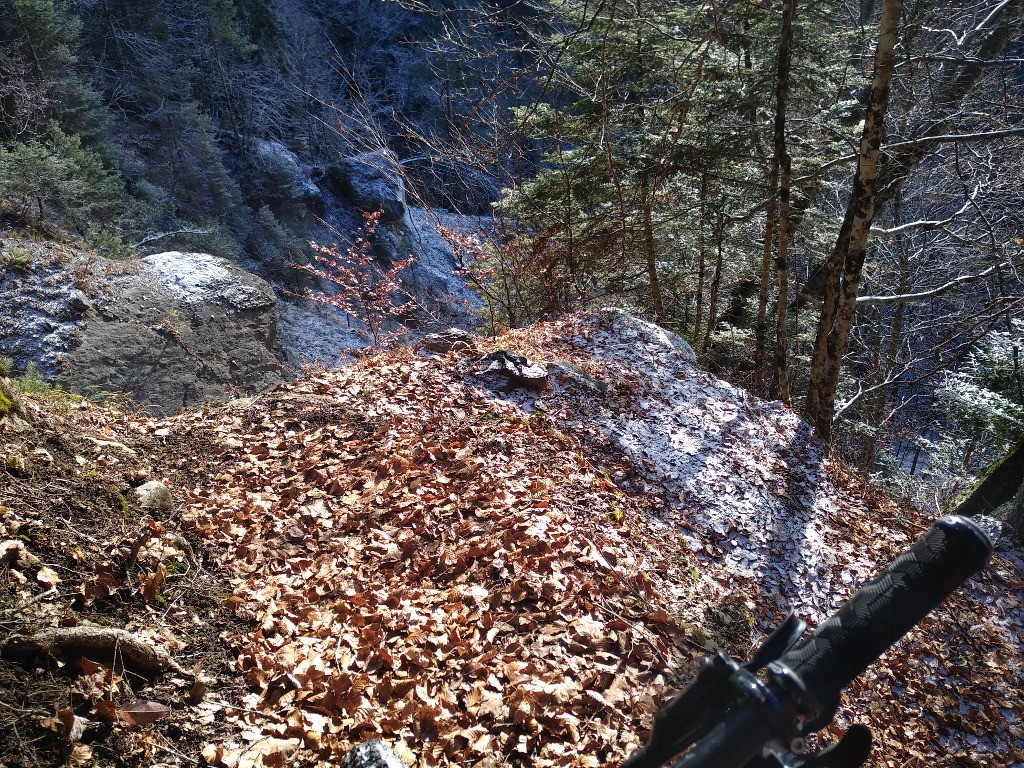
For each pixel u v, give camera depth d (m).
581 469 6.20
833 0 10.34
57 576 3.50
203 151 21.83
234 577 4.18
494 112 12.25
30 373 6.69
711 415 7.94
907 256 16.42
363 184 26.30
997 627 6.09
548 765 3.31
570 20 10.84
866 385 18.33
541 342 8.53
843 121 13.78
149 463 4.94
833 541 6.62
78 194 12.86
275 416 5.88
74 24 18.03
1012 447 8.88
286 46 29.72
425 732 3.41
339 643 3.83
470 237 12.99
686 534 6.11
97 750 2.85
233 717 3.27
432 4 30.70
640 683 3.94
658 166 10.79
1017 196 13.08
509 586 4.36
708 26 10.62
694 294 14.54
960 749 4.87
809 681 0.98
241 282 10.05
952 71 12.27
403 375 6.86
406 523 4.86
